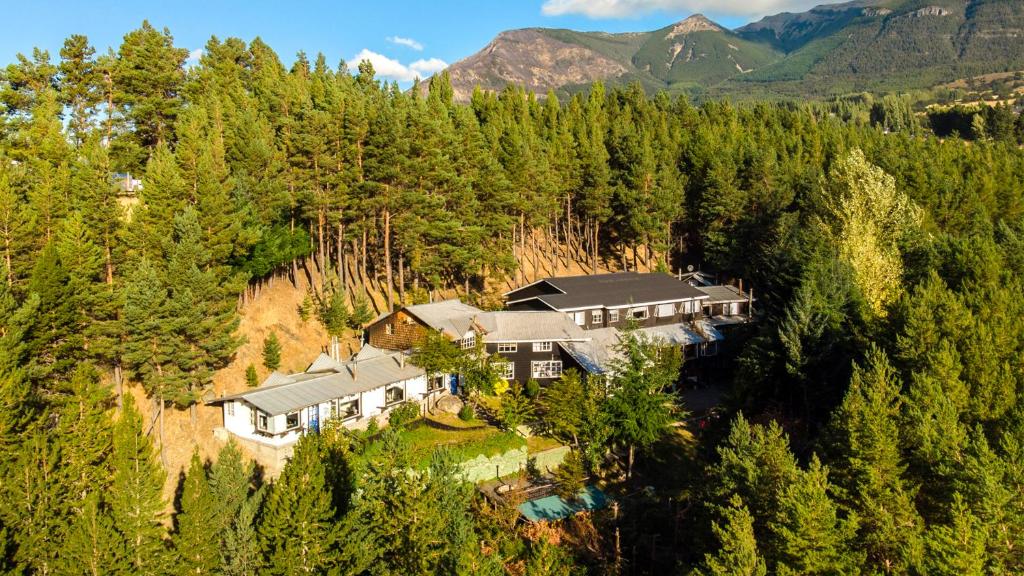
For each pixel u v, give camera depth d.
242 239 52.31
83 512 30.52
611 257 100.31
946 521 29.39
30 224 41.06
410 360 54.16
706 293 74.62
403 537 31.59
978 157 111.50
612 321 67.94
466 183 70.06
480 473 45.53
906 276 57.78
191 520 31.11
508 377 59.38
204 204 49.16
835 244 64.50
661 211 87.56
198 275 45.22
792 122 140.00
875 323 45.69
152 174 50.31
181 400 44.03
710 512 34.62
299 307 62.31
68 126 64.75
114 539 30.09
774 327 52.59
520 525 40.28
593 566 37.12
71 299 40.16
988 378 35.56
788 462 31.42
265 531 30.69
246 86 91.81
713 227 89.50
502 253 74.69
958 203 87.19
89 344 42.00
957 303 39.88
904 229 63.47
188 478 31.89
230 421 46.41
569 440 51.09
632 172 90.50
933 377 35.66
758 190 89.62
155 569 30.67
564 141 95.31
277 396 45.66
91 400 36.03
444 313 58.78
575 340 60.06
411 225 62.38
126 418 34.31
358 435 46.66
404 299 67.69
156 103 70.00
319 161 61.84
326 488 33.72
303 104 69.12
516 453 47.19
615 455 50.06
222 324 47.38
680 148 111.62
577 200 95.19
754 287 83.88
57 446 33.22
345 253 71.62
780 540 28.75
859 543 28.91
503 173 76.00
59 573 29.78
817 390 46.28
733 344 64.44
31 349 37.84
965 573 23.98
